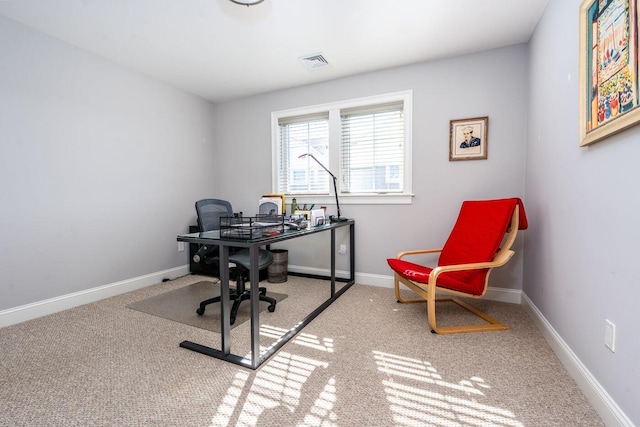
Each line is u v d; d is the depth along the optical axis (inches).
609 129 41.9
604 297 44.8
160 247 122.6
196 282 121.6
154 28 84.0
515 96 93.1
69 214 92.7
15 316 80.4
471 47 94.5
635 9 36.3
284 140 135.7
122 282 108.1
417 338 71.4
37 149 85.2
